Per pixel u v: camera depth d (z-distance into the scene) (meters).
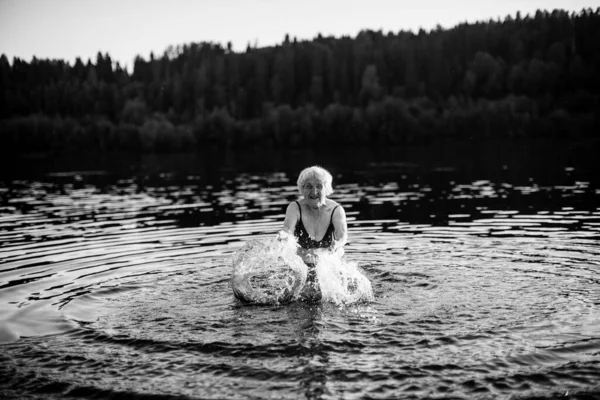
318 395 3.33
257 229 9.21
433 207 11.61
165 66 68.25
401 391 3.35
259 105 64.56
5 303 5.24
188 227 9.60
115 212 12.12
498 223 9.21
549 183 15.80
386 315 4.65
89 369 3.78
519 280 5.63
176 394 3.39
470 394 3.30
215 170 28.09
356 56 64.62
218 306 5.04
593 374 3.51
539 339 4.06
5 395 3.46
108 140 57.03
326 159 36.22
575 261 6.37
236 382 3.52
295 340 4.15
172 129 55.91
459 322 4.43
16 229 9.84
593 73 51.53
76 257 7.24
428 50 61.03
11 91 60.94
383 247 7.43
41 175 26.44
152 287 5.68
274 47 68.50
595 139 43.12
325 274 5.27
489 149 39.31
